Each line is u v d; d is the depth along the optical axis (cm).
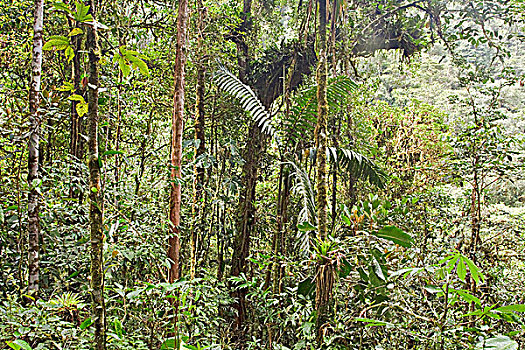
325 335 307
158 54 642
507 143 487
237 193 719
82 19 189
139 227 337
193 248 498
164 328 286
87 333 227
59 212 338
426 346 246
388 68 1388
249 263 721
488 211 559
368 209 331
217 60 573
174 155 434
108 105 431
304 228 327
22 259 330
